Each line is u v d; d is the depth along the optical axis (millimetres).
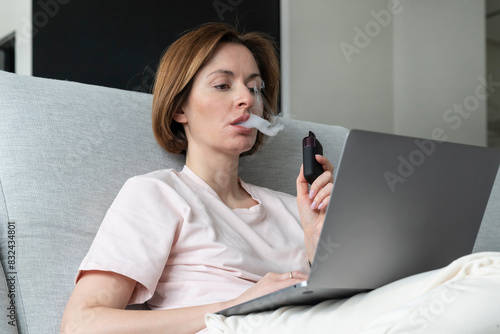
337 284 921
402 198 951
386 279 1004
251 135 1368
